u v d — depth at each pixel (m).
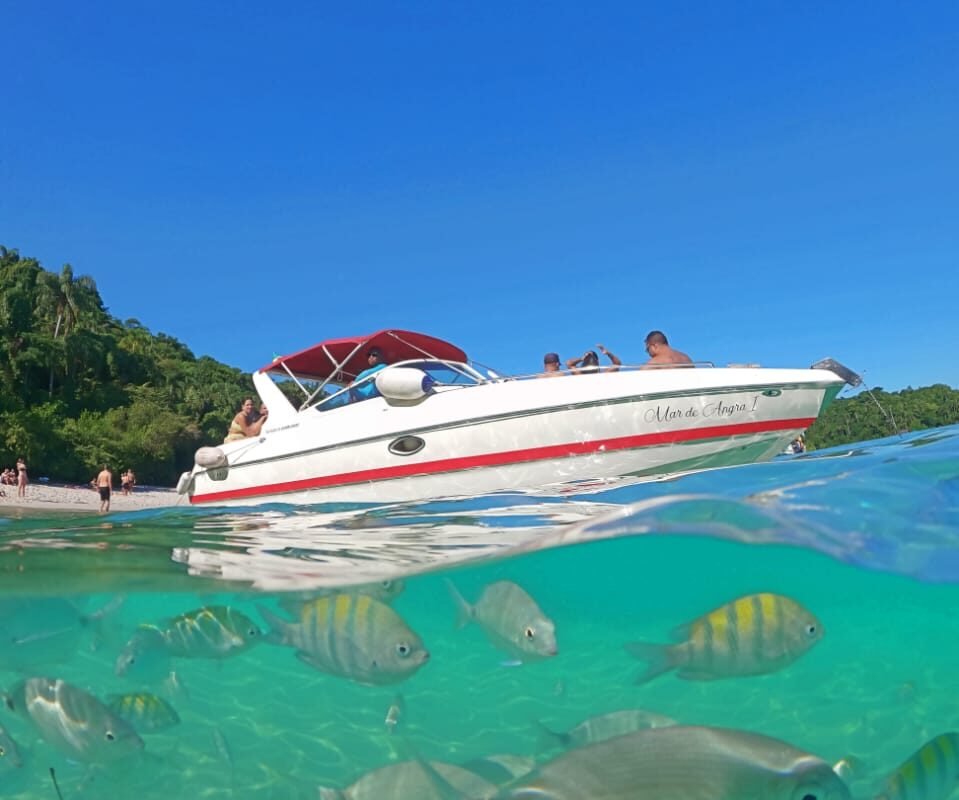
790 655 3.37
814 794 2.41
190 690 5.16
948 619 6.04
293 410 8.57
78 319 63.03
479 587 4.70
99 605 4.92
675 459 7.32
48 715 3.39
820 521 4.38
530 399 7.34
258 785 4.18
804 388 7.42
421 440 7.59
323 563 4.74
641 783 2.44
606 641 6.25
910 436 7.61
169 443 49.16
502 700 5.82
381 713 5.46
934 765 2.61
